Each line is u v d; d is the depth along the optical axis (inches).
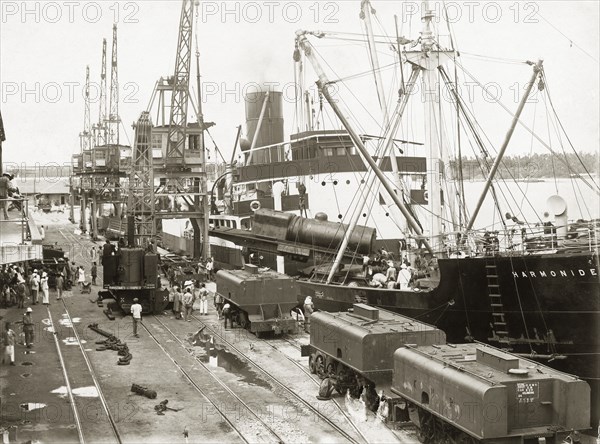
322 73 1186.6
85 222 3016.7
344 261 1437.0
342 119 1154.7
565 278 805.9
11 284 1451.8
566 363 832.3
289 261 1667.1
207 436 679.1
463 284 922.7
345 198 1664.6
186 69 1936.5
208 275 1812.3
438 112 1205.1
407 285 1147.9
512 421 555.5
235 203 2030.0
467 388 561.9
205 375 915.4
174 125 1991.9
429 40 1170.6
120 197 3058.6
